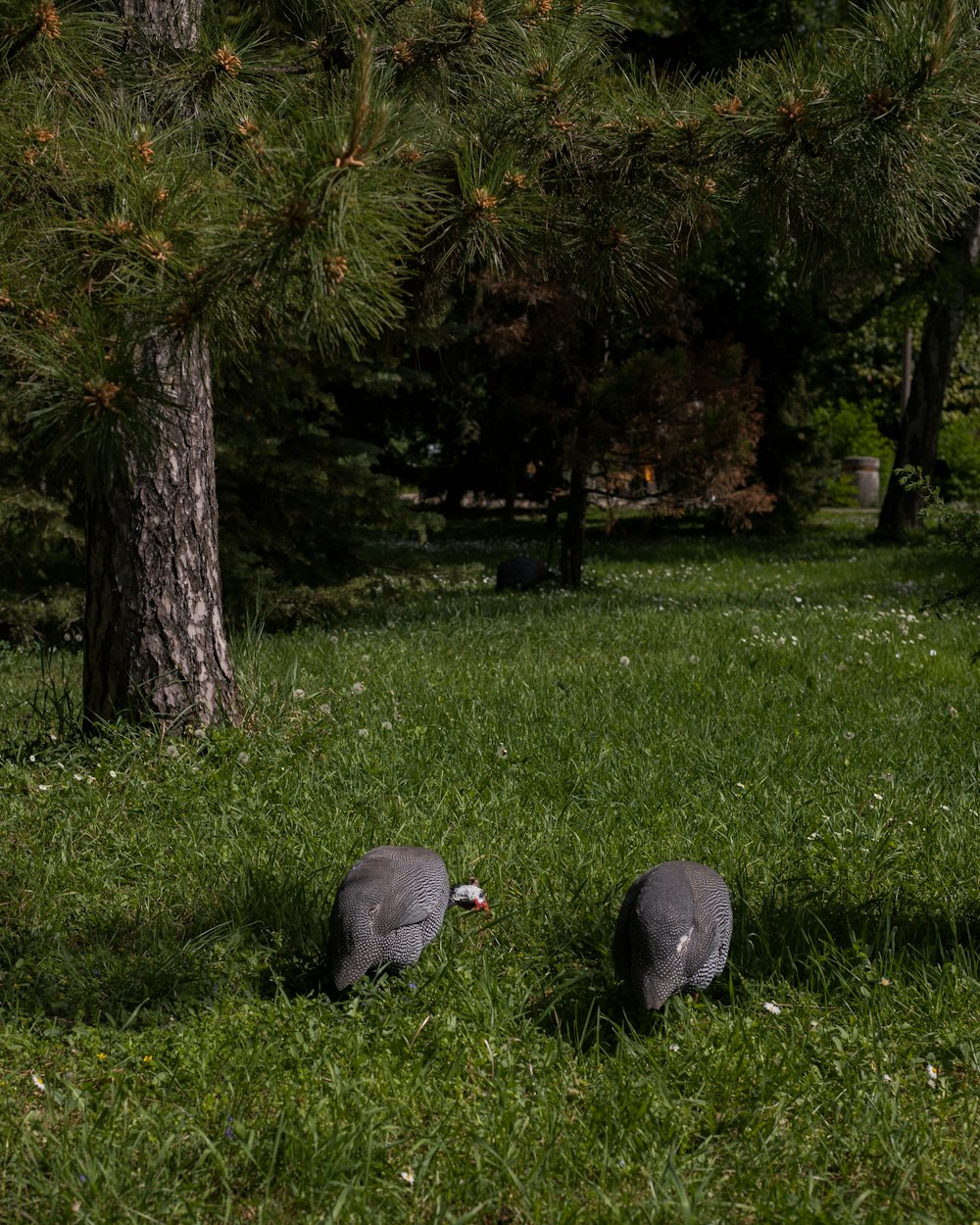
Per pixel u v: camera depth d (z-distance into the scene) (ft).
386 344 38.34
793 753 25.73
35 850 19.66
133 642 24.08
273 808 21.54
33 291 14.21
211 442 24.70
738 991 15.75
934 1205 11.42
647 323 61.36
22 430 38.34
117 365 12.87
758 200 18.45
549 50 17.69
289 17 21.09
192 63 17.80
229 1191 11.47
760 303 84.28
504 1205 11.49
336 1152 11.89
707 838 20.68
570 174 18.80
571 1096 13.33
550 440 84.48
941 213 18.26
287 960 16.31
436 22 18.21
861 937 16.84
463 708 29.12
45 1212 11.16
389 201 12.78
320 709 27.04
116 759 22.93
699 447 55.77
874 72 16.47
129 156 14.29
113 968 15.90
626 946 15.06
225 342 14.64
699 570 71.00
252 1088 13.26
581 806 22.54
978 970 15.70
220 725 24.68
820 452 98.02
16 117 15.11
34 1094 13.10
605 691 31.32
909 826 21.18
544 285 50.80
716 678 33.24
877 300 89.35
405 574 50.55
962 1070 13.75
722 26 75.82
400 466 95.40
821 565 72.13
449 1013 14.84
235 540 44.39
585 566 72.28
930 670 35.14
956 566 66.69
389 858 16.30
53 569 46.83
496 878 18.97
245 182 13.33
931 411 84.99
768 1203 11.37
